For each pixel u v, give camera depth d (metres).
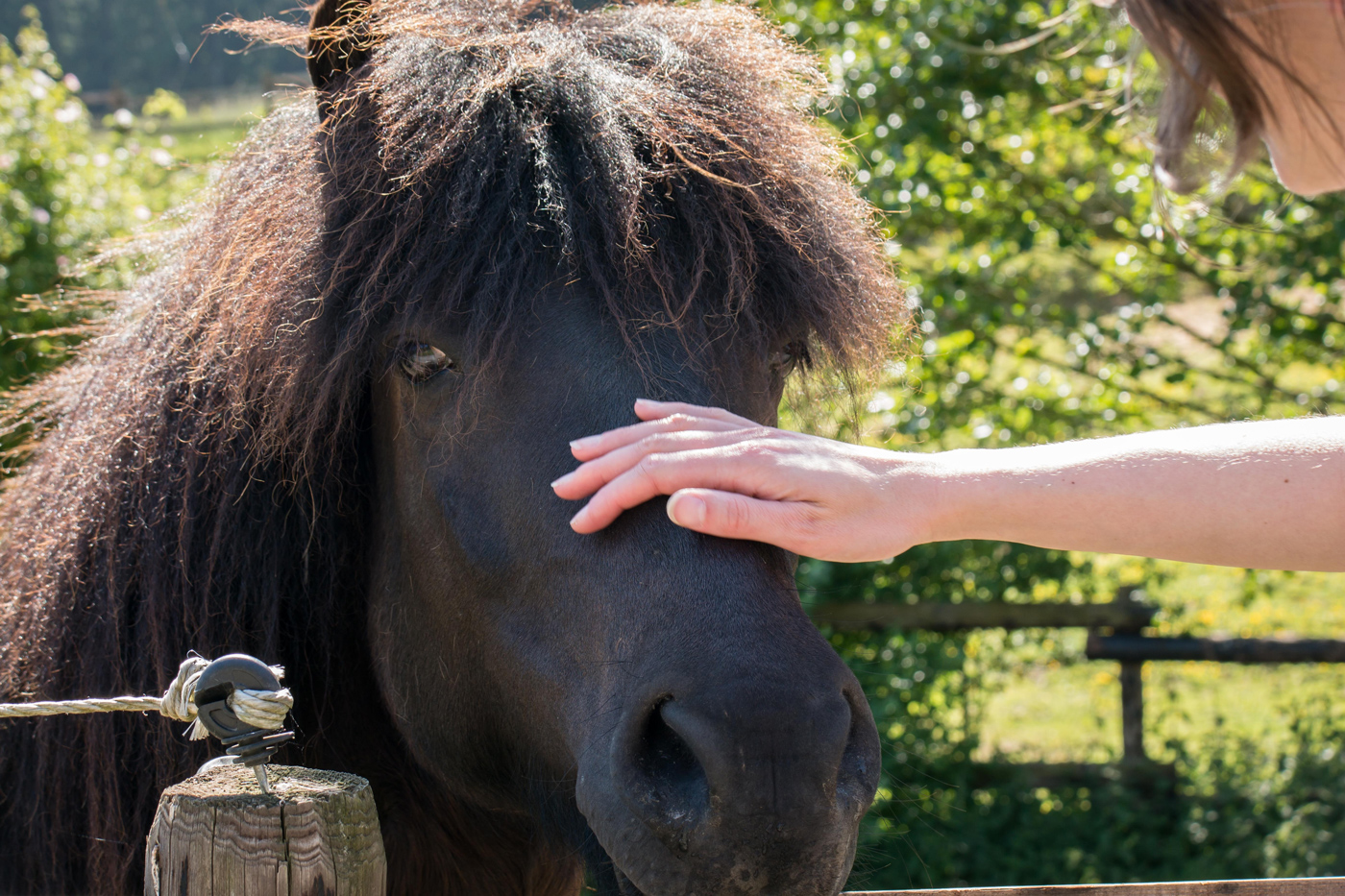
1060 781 5.01
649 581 1.27
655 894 1.19
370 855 1.07
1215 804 4.86
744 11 2.01
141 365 1.83
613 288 1.42
